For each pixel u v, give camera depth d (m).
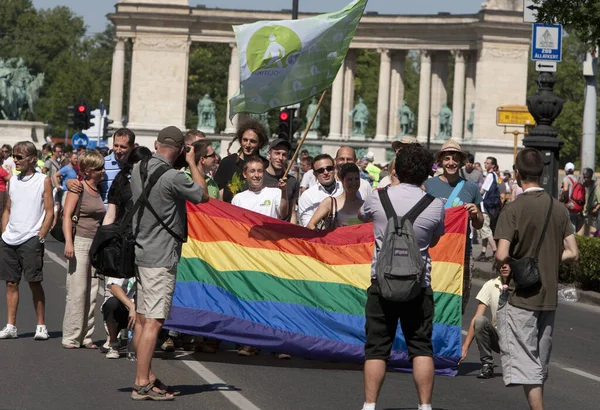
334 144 95.38
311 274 16.84
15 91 89.44
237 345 18.23
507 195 41.72
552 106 28.14
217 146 97.69
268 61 16.75
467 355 18.62
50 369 15.50
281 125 41.66
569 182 39.09
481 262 35.88
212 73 142.38
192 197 13.78
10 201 18.20
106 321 16.62
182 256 16.88
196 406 13.42
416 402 14.17
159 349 17.45
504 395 15.06
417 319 12.54
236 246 17.00
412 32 93.56
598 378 16.98
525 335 12.44
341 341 16.36
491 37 91.31
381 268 12.34
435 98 101.81
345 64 97.75
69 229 17.02
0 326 19.27
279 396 14.21
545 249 12.53
